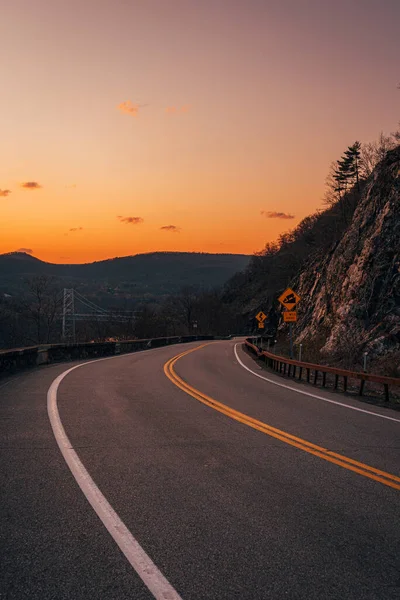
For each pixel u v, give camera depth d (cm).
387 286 2944
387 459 709
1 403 1123
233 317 14125
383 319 2759
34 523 454
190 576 362
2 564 376
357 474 630
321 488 572
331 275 4319
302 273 7275
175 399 1257
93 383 1553
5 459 667
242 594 340
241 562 386
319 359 3020
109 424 909
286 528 454
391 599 339
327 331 3759
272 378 1972
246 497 536
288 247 15688
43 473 607
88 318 10319
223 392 1434
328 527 459
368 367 2411
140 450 728
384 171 3853
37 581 351
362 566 384
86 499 519
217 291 17212
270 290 13225
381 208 3662
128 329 9894
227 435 843
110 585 347
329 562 389
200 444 773
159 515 479
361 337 2844
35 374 1778
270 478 607
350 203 8281
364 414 1109
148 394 1338
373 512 500
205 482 585
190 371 2139
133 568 372
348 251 4038
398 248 3036
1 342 7550
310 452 738
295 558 395
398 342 2480
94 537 425
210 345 5659
